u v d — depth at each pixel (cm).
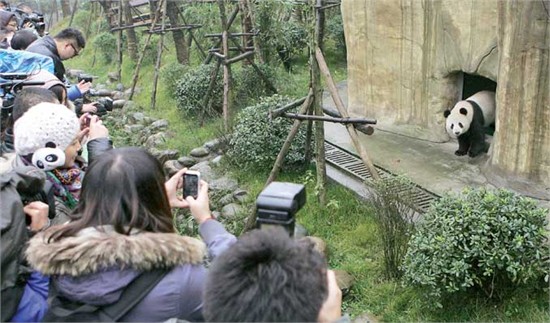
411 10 669
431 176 586
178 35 1031
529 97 502
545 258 363
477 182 564
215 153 709
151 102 930
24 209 204
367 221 499
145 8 1694
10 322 187
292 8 889
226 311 133
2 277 181
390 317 381
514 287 368
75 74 1270
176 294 167
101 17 1548
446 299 373
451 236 359
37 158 224
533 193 514
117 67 1238
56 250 165
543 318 350
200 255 175
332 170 611
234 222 539
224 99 732
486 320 356
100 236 168
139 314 164
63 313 164
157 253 165
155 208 181
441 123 678
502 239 354
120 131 870
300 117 508
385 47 712
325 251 456
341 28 1032
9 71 410
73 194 254
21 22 718
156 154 722
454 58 640
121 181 175
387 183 441
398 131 717
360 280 425
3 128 318
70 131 237
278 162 517
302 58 1048
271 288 132
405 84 704
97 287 162
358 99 774
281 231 147
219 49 820
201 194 202
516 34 503
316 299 134
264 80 782
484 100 627
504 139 537
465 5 607
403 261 402
